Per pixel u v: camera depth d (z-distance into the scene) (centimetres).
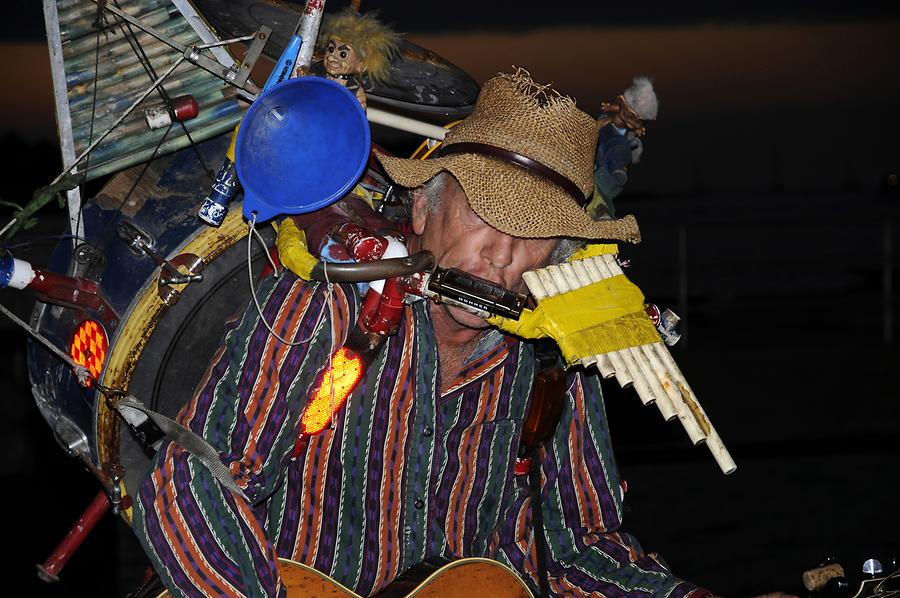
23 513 536
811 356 986
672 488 595
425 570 226
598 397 242
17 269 214
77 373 214
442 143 226
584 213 202
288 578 217
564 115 205
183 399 227
